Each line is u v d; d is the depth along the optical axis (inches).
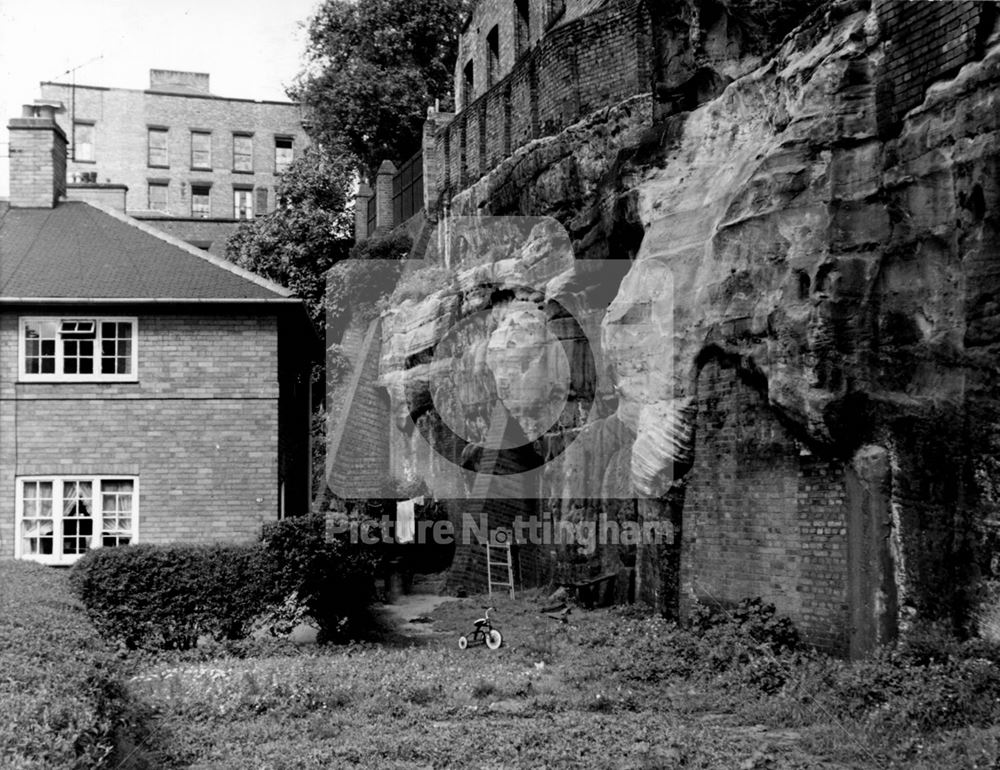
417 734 429.4
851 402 520.7
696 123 704.4
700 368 650.8
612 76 944.3
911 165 498.3
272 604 647.1
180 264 748.6
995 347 442.9
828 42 565.6
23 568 602.2
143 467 709.3
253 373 721.6
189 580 629.0
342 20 1669.5
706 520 641.0
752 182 594.6
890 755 375.6
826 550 538.9
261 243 1472.7
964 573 452.1
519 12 1254.9
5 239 767.1
